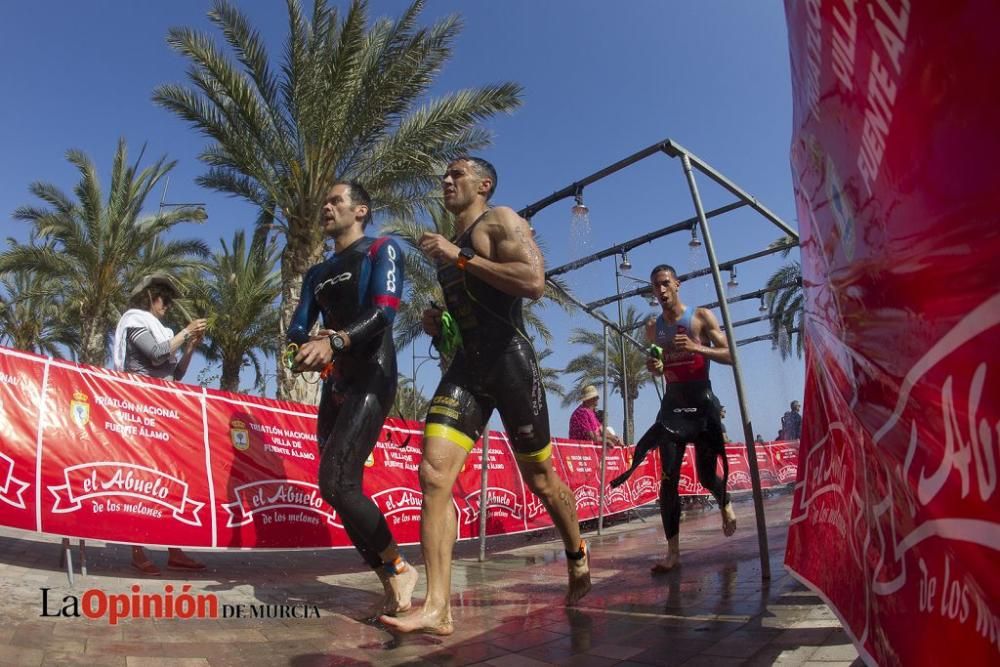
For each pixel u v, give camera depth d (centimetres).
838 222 140
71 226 1909
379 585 409
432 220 1714
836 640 230
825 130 139
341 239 361
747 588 341
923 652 107
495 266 292
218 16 1202
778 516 808
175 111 1245
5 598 295
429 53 1238
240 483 430
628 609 313
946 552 96
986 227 79
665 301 480
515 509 670
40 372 363
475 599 362
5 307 2383
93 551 443
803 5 139
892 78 100
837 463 188
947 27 83
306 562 495
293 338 358
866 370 132
